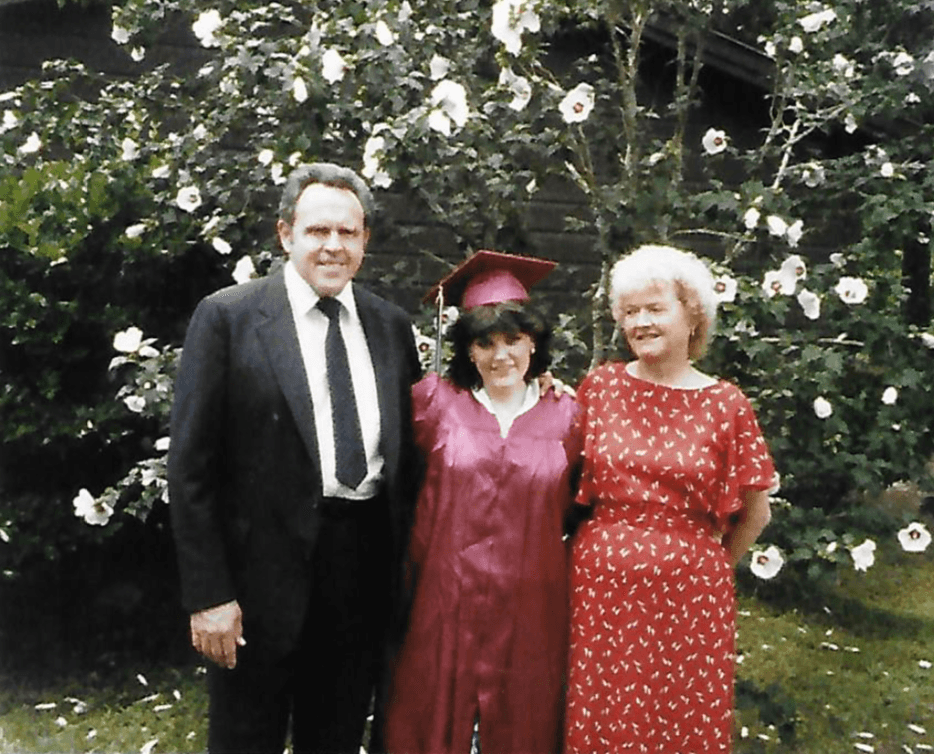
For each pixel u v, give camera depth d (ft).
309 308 6.51
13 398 10.94
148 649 12.21
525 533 6.57
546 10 10.69
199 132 11.18
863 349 10.27
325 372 6.43
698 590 6.50
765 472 6.61
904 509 10.94
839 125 13.75
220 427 6.33
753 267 11.25
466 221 11.25
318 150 10.30
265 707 6.56
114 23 11.26
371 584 6.75
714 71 15.83
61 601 12.07
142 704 10.93
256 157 10.94
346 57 9.70
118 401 11.32
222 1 11.13
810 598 13.69
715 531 6.73
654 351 6.68
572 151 12.34
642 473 6.59
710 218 10.52
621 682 6.49
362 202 6.61
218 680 6.59
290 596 6.33
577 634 6.67
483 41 11.41
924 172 11.42
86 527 11.38
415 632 6.68
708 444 6.61
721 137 11.19
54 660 11.85
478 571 6.53
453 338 6.98
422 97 10.22
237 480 6.37
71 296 11.32
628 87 11.69
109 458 11.65
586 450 6.76
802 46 11.51
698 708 6.50
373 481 6.51
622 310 6.84
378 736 6.92
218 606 6.20
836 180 11.46
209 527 6.20
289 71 9.62
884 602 13.67
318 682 6.79
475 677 6.55
